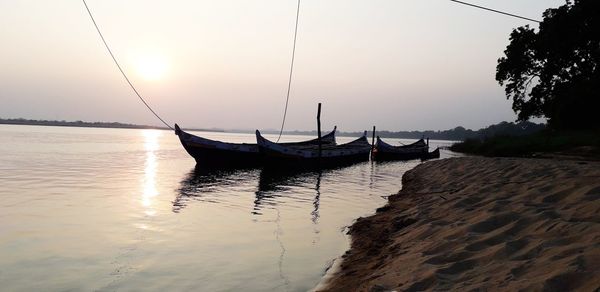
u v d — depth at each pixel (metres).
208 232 10.75
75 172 25.22
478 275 5.16
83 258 8.44
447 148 90.88
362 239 9.57
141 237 10.14
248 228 11.28
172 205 14.83
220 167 32.81
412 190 17.31
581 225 6.06
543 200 9.09
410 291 5.20
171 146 72.75
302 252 8.94
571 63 42.94
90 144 64.81
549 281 4.27
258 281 7.20
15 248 9.02
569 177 11.73
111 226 11.23
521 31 46.31
